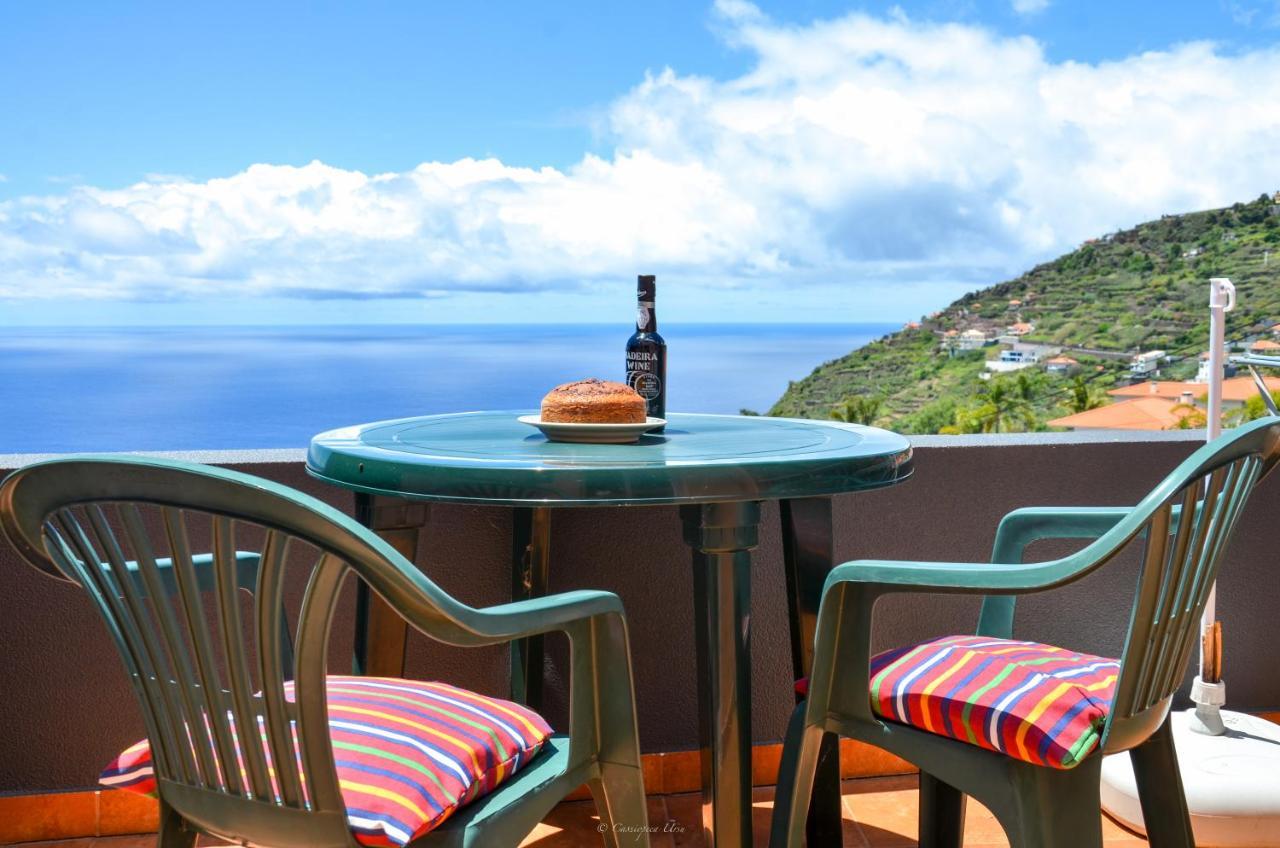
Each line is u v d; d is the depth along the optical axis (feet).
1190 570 4.00
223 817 3.40
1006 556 5.43
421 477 4.35
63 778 6.46
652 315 5.93
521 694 6.57
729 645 4.85
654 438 5.43
